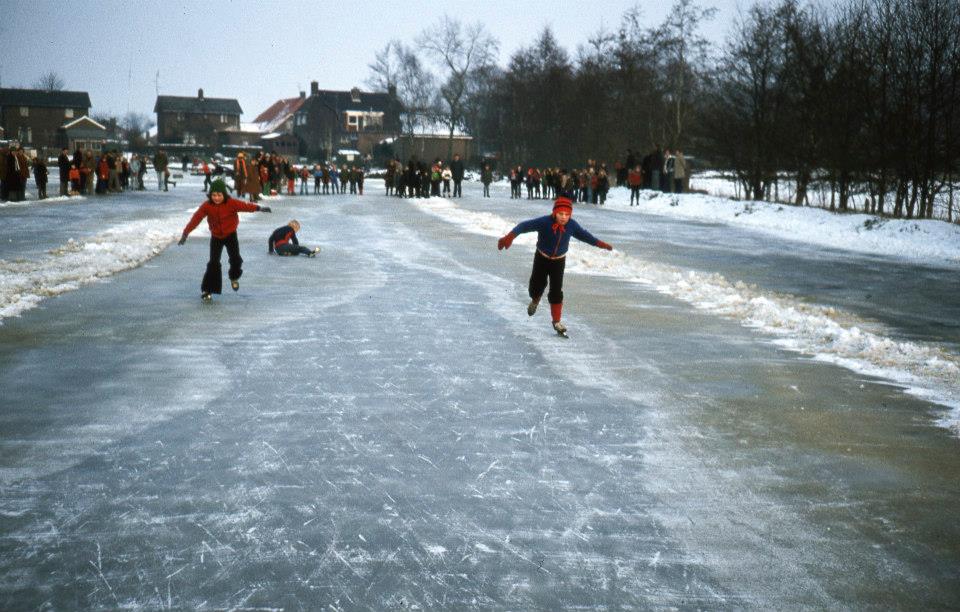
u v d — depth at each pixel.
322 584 3.39
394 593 3.34
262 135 148.38
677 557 3.71
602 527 4.00
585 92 61.97
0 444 4.94
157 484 4.39
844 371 7.44
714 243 20.61
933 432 5.65
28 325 8.42
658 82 52.84
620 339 8.58
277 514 4.05
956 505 4.36
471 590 3.38
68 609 3.15
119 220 20.56
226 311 9.45
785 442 5.37
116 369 6.76
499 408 5.97
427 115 93.88
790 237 22.77
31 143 122.31
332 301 10.31
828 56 29.59
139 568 3.48
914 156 25.34
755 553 3.76
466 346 8.00
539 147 73.50
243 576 3.44
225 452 4.90
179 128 150.25
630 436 5.42
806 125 30.64
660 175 40.47
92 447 4.93
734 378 7.06
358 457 4.89
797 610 3.27
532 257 15.53
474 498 4.32
